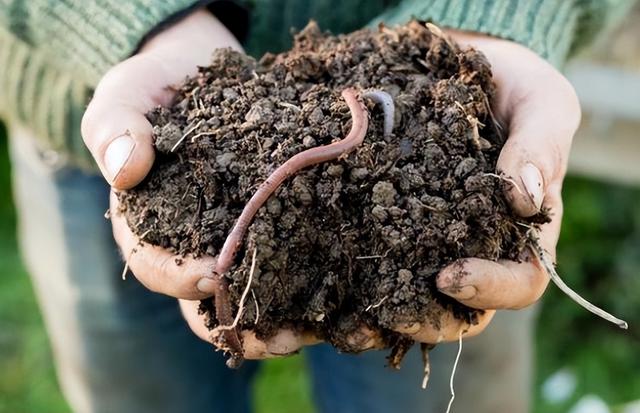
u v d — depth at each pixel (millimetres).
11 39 542
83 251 624
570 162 908
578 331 932
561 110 450
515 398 666
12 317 939
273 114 437
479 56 454
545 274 435
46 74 540
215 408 689
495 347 625
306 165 412
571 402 856
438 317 421
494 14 498
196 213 426
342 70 463
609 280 953
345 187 423
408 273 415
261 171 421
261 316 422
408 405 638
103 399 672
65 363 679
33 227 648
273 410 840
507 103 466
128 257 439
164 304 635
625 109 846
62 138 556
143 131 430
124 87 449
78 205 617
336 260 423
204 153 429
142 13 476
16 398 858
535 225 432
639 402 824
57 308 653
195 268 416
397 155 429
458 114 433
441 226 417
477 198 417
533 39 496
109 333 641
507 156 431
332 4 557
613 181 986
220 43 492
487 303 417
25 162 631
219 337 423
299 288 425
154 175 434
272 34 563
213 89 454
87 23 486
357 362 630
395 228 417
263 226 412
